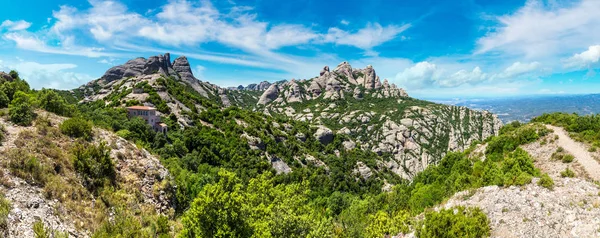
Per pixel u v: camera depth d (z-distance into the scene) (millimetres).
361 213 51344
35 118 28641
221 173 27266
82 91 154125
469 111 195875
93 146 25578
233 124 108438
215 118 113500
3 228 14969
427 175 72250
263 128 116062
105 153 25969
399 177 129000
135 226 20953
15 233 15227
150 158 32000
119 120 76250
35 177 20125
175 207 29250
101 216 20812
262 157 92875
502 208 27031
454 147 163250
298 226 26156
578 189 28109
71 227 18375
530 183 30312
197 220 19516
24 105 27922
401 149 160750
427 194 47000
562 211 25062
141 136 71438
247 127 109250
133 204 24266
